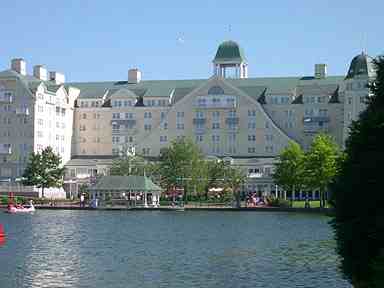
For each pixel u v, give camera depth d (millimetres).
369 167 37469
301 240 86438
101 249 76125
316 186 158000
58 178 194500
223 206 174250
